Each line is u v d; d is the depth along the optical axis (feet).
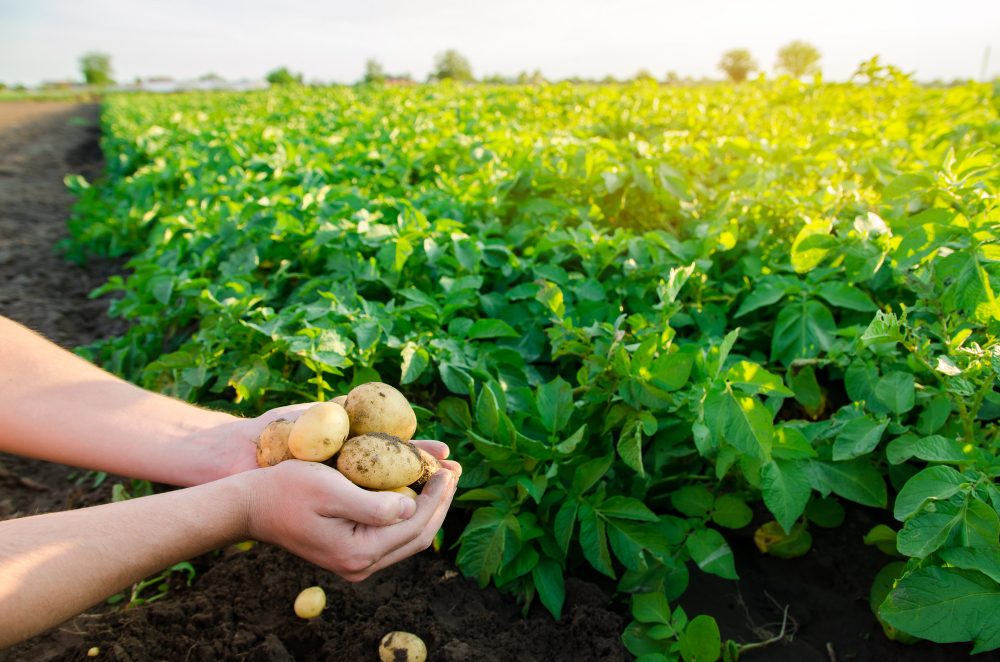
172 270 4.25
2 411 2.13
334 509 1.85
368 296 4.03
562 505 2.87
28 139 22.53
